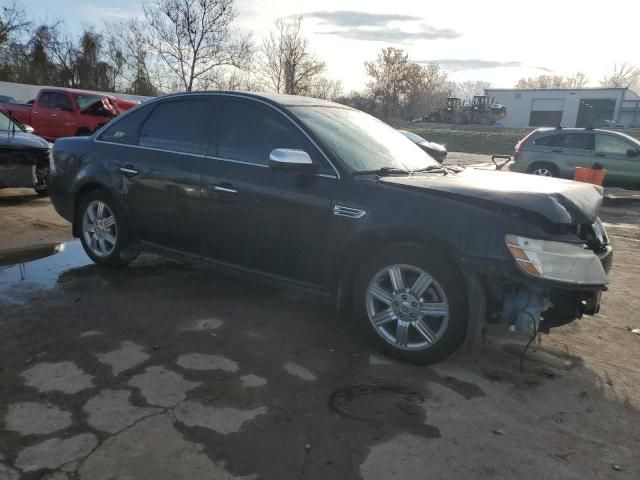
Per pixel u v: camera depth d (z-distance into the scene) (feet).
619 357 12.81
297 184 12.85
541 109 200.03
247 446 8.79
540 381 11.43
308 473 8.22
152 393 10.23
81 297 14.99
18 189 32.01
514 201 10.82
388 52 213.87
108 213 17.16
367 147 13.82
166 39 99.35
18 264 17.88
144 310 14.25
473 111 186.39
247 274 14.23
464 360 12.21
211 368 11.30
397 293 11.77
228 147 14.30
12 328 12.84
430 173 13.87
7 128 29.04
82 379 10.64
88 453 8.43
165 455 8.47
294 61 132.98
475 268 10.82
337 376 11.22
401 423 9.63
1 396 9.94
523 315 11.00
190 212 14.76
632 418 10.18
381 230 11.70
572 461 8.84
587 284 10.63
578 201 11.38
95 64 142.61
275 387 10.66
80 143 17.75
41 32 139.23
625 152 42.16
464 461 8.69
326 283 12.85
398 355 11.90
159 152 15.60
